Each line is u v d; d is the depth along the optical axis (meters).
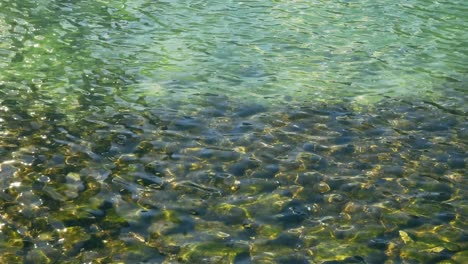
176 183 10.79
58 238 9.02
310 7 23.55
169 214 9.82
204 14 22.20
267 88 15.76
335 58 18.41
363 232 9.58
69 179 10.68
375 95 15.59
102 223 9.47
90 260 8.55
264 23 21.47
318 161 11.83
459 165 11.92
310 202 10.38
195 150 12.06
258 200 10.37
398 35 20.70
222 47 18.92
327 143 12.64
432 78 17.06
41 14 20.81
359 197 10.62
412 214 10.15
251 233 9.41
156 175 11.02
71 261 8.51
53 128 12.66
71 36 18.98
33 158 11.31
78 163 11.27
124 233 9.24
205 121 13.51
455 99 15.52
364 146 12.56
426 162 11.99
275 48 19.05
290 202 10.34
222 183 10.88
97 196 10.20
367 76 17.02
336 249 9.11
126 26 20.38
